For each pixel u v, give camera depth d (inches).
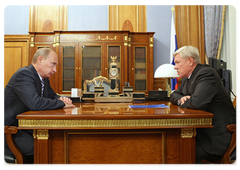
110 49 192.5
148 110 62.3
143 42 196.7
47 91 81.6
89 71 192.4
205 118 55.4
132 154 58.7
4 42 205.3
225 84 123.2
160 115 54.4
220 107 67.2
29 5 212.5
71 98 92.3
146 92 196.1
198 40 211.2
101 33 191.3
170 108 66.9
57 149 58.1
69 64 192.7
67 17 212.8
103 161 58.5
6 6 211.8
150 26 213.9
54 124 54.1
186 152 57.6
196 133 62.5
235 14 191.2
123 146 58.6
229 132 63.4
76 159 58.2
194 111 59.3
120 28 213.8
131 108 67.4
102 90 90.9
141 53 197.6
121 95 92.0
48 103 64.6
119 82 191.6
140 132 58.0
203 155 64.7
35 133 56.9
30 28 212.2
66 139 57.4
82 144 58.4
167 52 213.2
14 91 66.5
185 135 57.6
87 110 62.8
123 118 53.9
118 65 191.9
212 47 203.8
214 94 63.1
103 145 58.4
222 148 62.0
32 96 62.4
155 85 209.3
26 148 62.5
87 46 192.5
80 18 213.0
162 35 213.6
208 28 205.0
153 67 212.7
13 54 205.3
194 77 73.1
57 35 190.7
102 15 213.5
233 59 191.8
